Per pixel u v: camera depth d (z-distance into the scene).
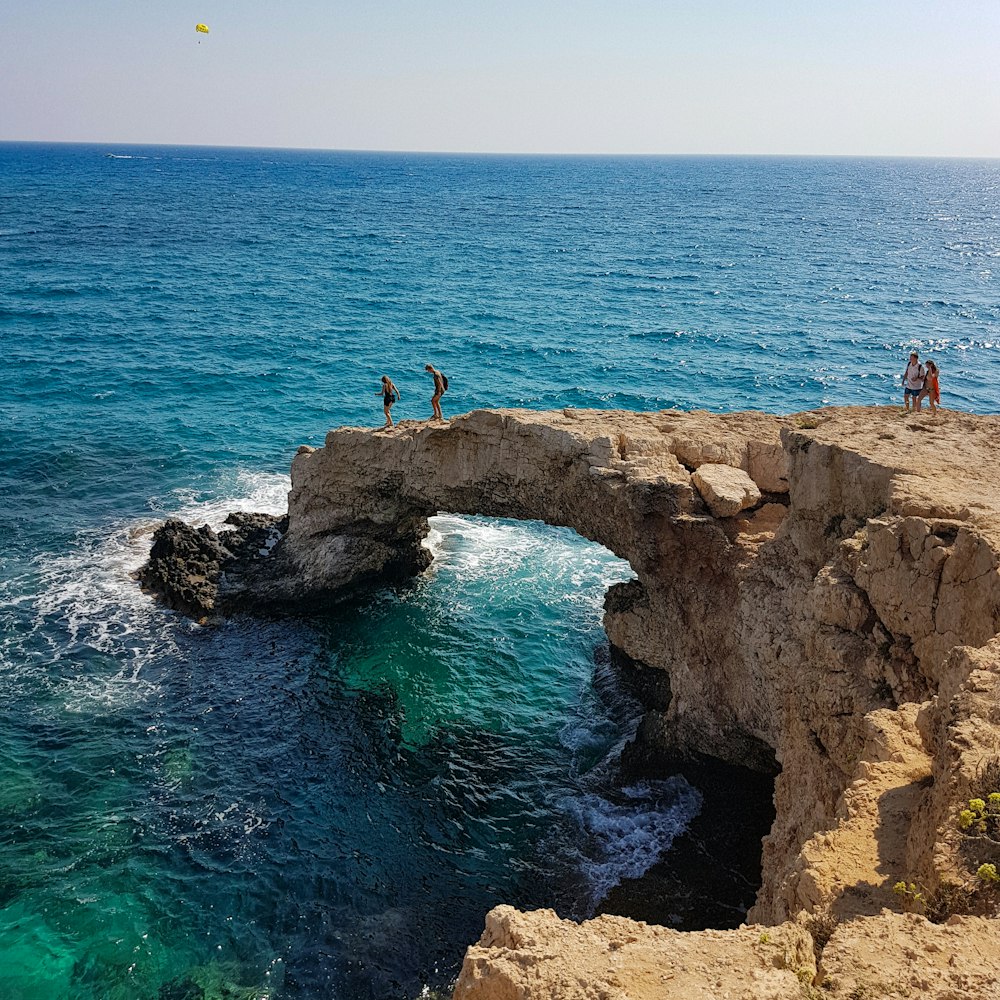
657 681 28.95
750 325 81.81
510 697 29.70
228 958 19.84
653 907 21.59
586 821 24.42
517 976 9.20
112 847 22.58
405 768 26.20
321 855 22.81
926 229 170.50
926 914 9.67
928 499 17.83
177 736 26.86
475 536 40.38
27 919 20.36
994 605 14.61
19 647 30.64
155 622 32.72
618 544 27.92
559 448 28.38
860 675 16.67
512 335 77.00
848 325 81.88
